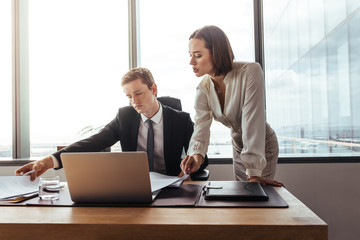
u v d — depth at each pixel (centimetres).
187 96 272
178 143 178
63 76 289
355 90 258
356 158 243
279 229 71
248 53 269
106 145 177
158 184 112
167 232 73
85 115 287
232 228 72
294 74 263
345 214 242
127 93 169
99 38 286
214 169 253
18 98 286
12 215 84
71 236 76
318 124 260
